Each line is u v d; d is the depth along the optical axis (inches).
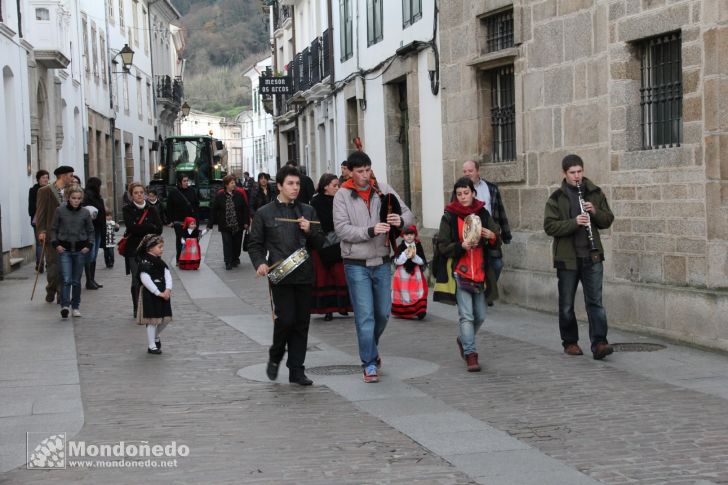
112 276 860.0
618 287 498.0
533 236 589.3
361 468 265.4
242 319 572.1
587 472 257.6
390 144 900.6
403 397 354.6
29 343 493.4
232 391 371.2
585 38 526.3
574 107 539.5
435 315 568.1
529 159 589.9
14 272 908.0
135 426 317.7
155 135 2329.0
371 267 384.8
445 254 400.5
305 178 718.5
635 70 494.0
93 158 1549.0
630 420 311.4
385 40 888.3
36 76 1084.5
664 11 462.3
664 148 471.2
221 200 914.1
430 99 747.4
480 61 631.8
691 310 445.4
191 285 772.0
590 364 407.2
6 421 327.6
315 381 388.2
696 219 448.1
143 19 2229.3
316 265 557.3
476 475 257.1
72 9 1376.7
